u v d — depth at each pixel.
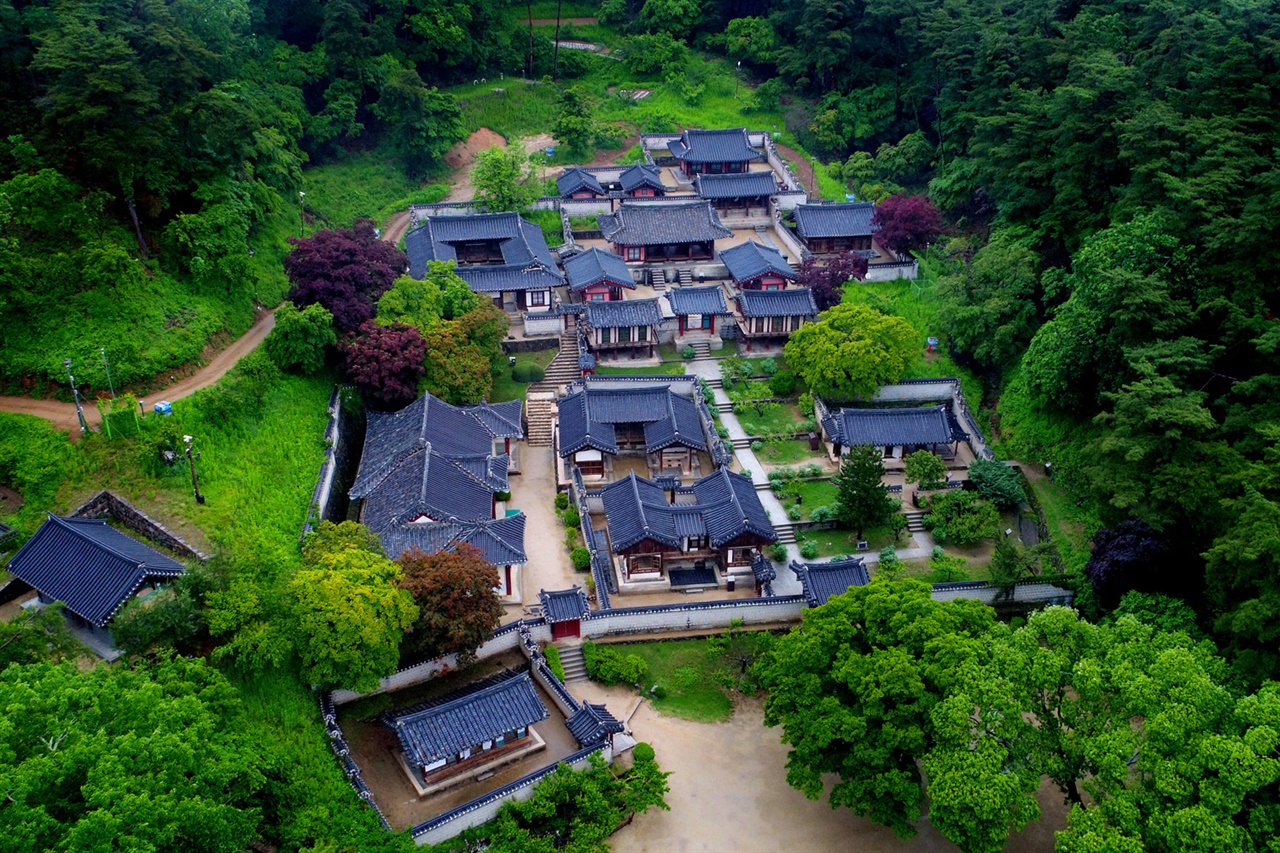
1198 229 64.25
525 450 75.69
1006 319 78.56
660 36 123.19
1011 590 61.59
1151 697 41.16
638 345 83.44
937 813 42.78
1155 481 54.19
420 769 49.34
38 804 34.25
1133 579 56.03
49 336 62.84
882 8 107.31
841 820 49.78
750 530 61.53
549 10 132.75
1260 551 45.75
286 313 69.06
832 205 96.56
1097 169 78.19
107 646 48.28
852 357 74.19
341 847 43.00
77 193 68.25
